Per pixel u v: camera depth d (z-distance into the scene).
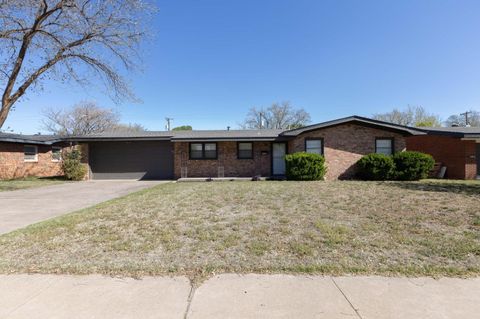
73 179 15.90
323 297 2.72
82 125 33.50
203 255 3.78
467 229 4.86
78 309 2.56
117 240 4.46
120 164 17.05
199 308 2.56
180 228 5.07
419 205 6.93
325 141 14.19
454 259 3.56
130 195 9.27
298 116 40.78
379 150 14.20
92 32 11.84
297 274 3.21
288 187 10.77
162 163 17.08
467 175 14.03
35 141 16.19
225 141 15.60
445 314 2.44
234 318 2.41
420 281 3.02
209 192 9.66
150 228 5.11
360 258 3.61
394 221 5.40
